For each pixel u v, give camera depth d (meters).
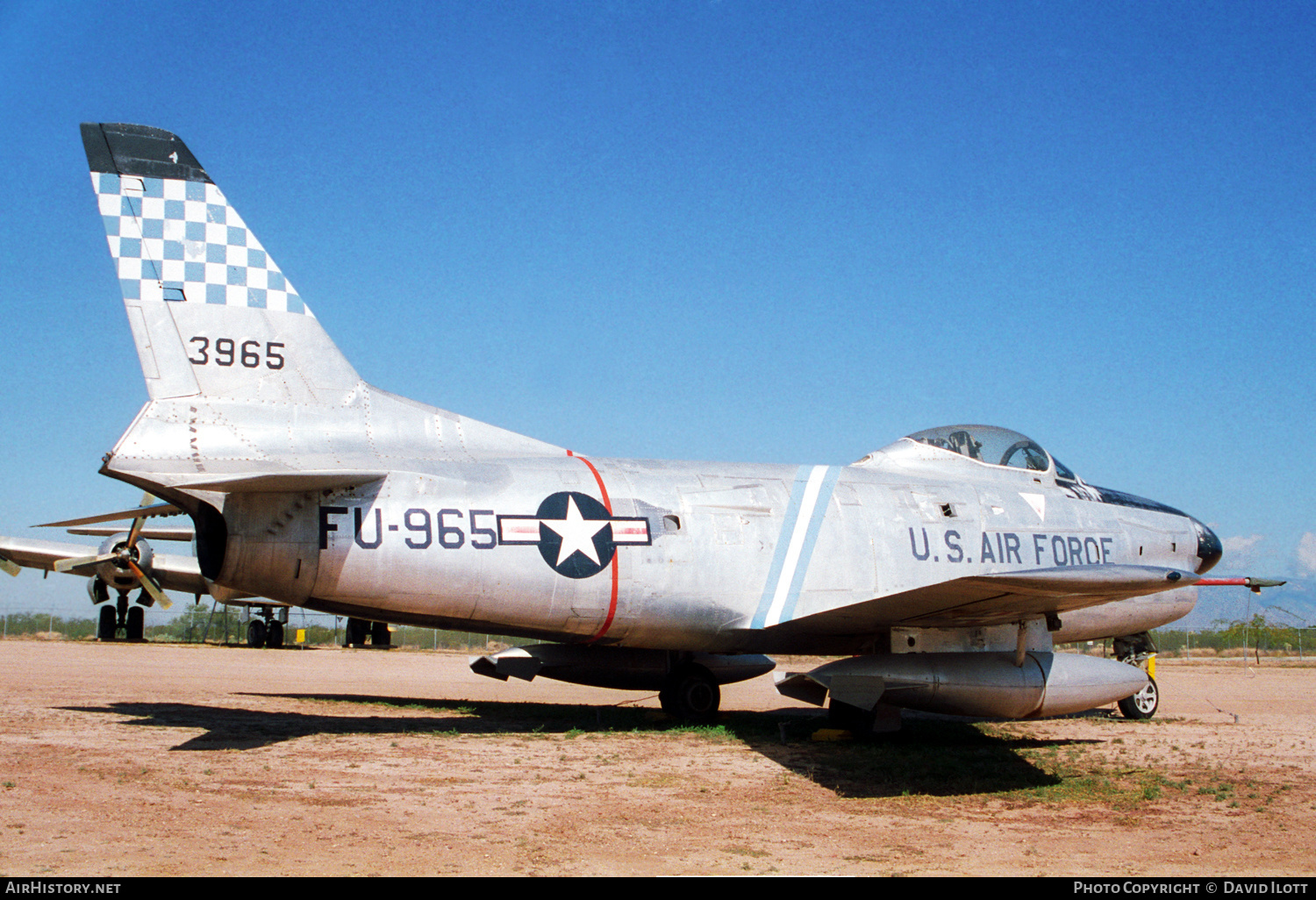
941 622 10.49
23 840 5.37
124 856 5.10
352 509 9.46
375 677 17.62
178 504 9.62
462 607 9.84
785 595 10.84
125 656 21.22
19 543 22.64
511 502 10.04
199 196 10.23
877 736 10.73
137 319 9.80
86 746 8.62
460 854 5.43
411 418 10.61
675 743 9.95
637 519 10.48
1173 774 8.73
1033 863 5.58
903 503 11.83
